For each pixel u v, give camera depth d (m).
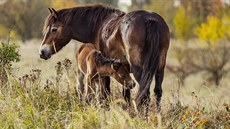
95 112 9.84
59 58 20.61
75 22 13.05
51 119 9.87
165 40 11.08
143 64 10.88
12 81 11.34
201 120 9.90
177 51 36.38
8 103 10.13
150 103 10.71
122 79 12.01
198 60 34.88
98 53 11.98
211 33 37.41
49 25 13.15
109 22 12.07
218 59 33.69
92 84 12.40
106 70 12.08
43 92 11.14
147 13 11.16
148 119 9.79
